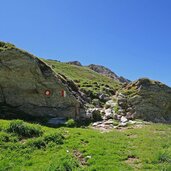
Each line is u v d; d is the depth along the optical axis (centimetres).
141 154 2325
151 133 3131
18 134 2594
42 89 3641
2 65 3488
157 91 4241
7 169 2083
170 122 4203
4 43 3616
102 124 3569
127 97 4188
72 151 2362
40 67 3697
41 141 2495
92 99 4431
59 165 1988
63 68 6775
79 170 1980
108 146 2469
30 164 2166
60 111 3662
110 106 4181
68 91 3756
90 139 2630
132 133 3088
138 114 4031
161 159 2228
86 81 5553
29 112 3538
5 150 2347
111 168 2003
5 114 3338
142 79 4300
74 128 3102
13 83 3525
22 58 3569
